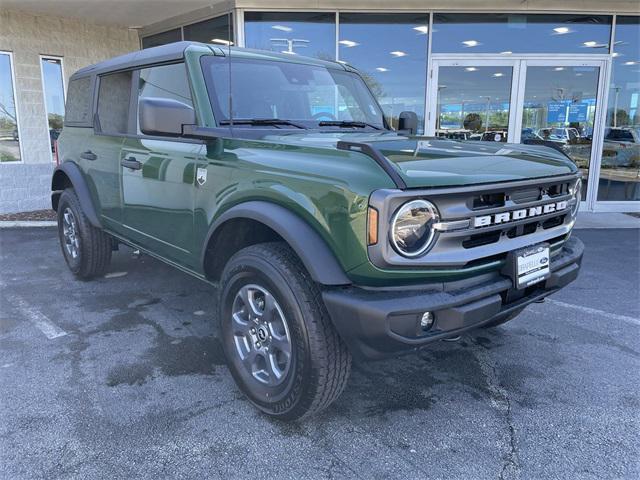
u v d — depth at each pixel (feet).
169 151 10.74
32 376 10.10
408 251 6.98
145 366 10.57
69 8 27.78
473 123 29.40
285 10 27.35
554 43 28.71
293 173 7.91
